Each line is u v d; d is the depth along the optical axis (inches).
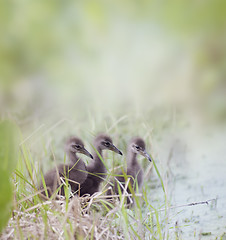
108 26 1032.8
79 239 279.6
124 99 740.0
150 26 1018.7
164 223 359.6
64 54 1003.3
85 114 622.8
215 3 959.0
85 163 420.8
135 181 373.7
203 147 556.1
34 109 650.8
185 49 956.0
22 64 986.7
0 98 818.8
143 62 948.6
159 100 761.6
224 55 909.2
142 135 528.7
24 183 357.1
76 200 317.7
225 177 461.4
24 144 398.6
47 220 304.5
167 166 464.1
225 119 708.0
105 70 956.0
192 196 419.5
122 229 323.9
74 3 1037.8
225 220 372.8
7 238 289.4
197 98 797.2
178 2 991.0
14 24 1016.2
